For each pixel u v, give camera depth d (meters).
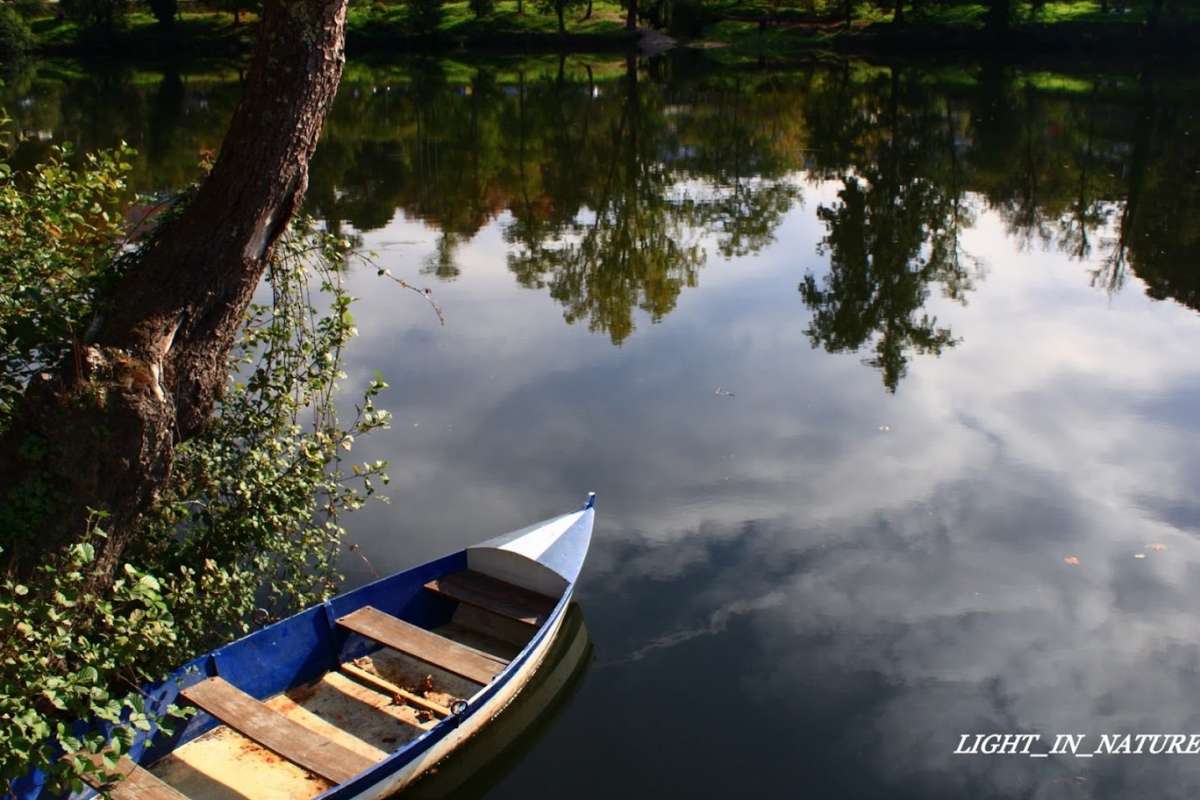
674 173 24.97
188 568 6.68
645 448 10.52
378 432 10.70
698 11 57.47
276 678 6.60
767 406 11.70
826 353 13.48
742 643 7.41
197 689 6.07
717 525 9.05
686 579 8.21
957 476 10.05
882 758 6.30
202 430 6.33
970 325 14.77
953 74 43.28
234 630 7.26
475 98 37.47
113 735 4.88
